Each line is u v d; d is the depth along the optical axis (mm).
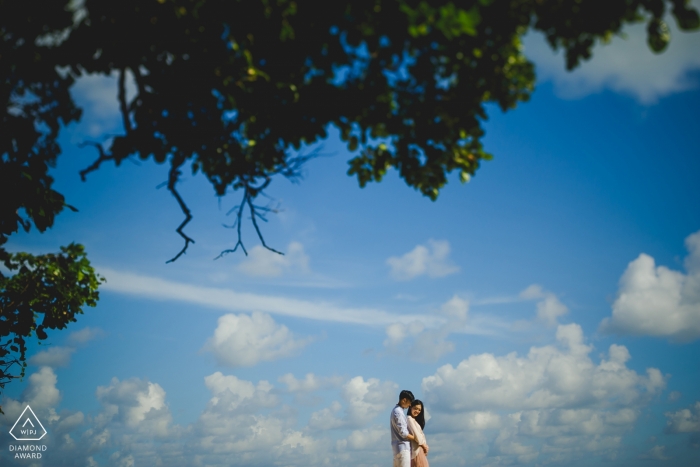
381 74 5711
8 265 8531
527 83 5539
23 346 9008
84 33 5078
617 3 4484
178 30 5277
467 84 5578
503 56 5379
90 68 5289
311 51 5438
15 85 5395
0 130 5543
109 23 5078
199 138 5844
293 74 5680
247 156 6449
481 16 4977
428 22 4535
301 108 5812
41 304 9109
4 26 4914
